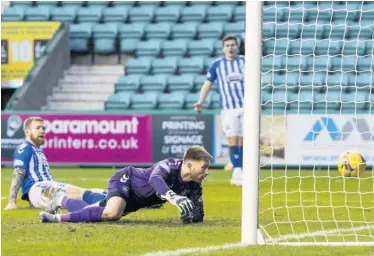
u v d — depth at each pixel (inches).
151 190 886.4
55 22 2496.3
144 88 2447.1
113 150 2081.7
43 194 1002.7
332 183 1649.9
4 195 1365.7
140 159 2068.2
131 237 803.4
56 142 2098.9
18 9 2694.4
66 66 2506.2
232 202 1242.6
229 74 1624.0
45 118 2097.7
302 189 1517.0
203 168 887.7
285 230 901.2
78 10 2677.2
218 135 2036.2
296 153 1956.2
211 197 1328.7
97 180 1668.3
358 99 2292.1
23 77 2454.5
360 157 1234.6
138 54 2566.4
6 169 2033.7
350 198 1341.0
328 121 1943.9
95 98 2427.4
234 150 1594.5
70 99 2407.7
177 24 2615.7
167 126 2055.9
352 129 1932.8
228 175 1831.9
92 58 2581.2
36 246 748.6
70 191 958.4
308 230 896.9
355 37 2476.6
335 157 1947.6
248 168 770.8
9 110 2187.5
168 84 2438.5
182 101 2384.4
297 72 2393.0
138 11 2662.4
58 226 874.1
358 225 959.6
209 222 948.0
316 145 1952.5
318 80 2353.6
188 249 733.3
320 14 2513.5
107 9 2669.8
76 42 2576.3
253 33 774.5
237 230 866.8
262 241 773.9
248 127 768.9
